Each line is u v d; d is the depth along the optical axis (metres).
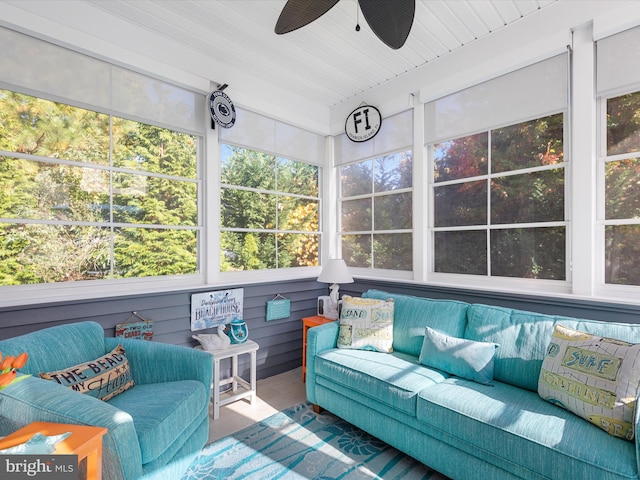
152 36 2.48
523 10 2.29
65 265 2.22
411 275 3.13
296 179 3.64
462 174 2.77
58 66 2.13
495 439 1.49
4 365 1.26
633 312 1.92
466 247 2.76
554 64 2.26
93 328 1.97
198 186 2.87
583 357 1.58
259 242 3.30
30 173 2.09
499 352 2.00
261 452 1.98
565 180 2.24
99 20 2.24
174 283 2.71
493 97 2.55
